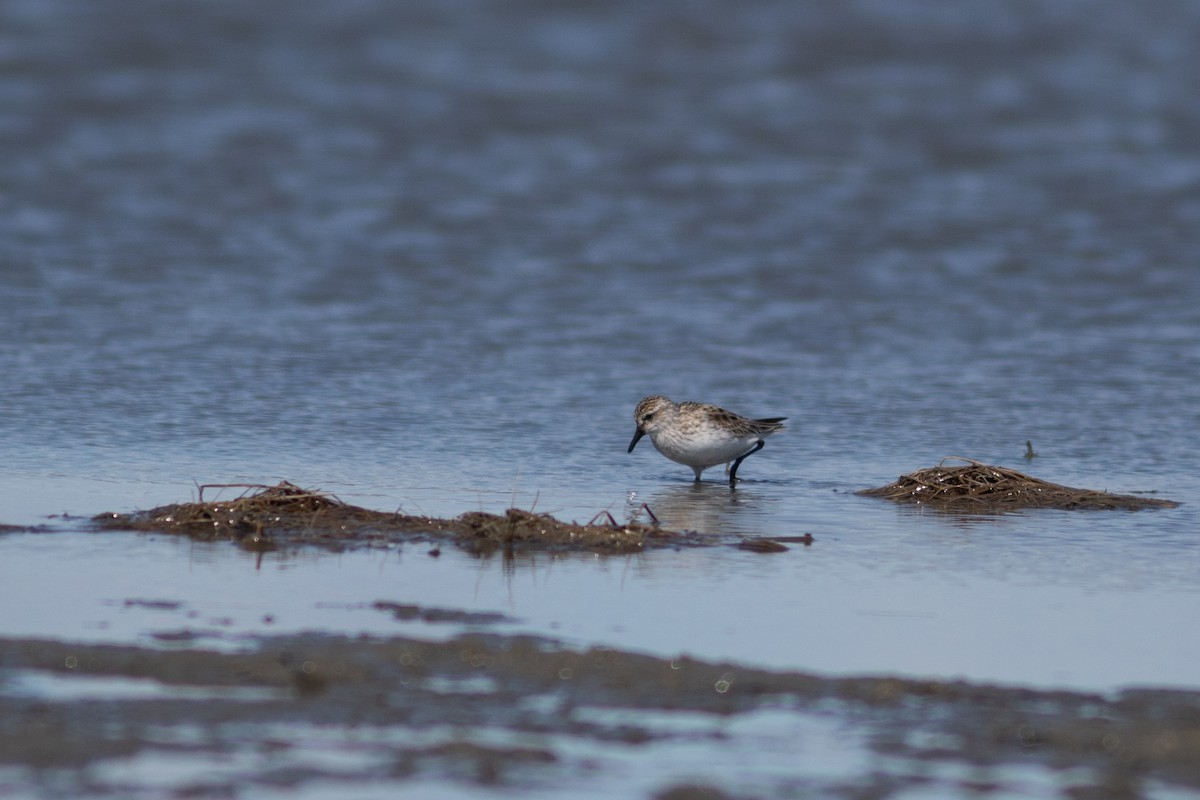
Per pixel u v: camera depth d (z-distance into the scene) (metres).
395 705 8.66
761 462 16.69
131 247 27.41
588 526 12.90
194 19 47.22
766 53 45.00
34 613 10.33
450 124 37.69
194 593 10.91
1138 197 32.06
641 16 48.81
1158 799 7.68
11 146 34.25
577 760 8.02
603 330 23.00
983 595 11.42
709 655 9.81
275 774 7.71
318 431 17.28
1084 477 16.02
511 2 49.84
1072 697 9.07
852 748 8.24
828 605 11.05
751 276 26.45
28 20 45.88
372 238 28.64
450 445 16.91
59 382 19.08
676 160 34.88
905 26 47.72
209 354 20.84
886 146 36.25
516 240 28.67
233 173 33.06
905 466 16.52
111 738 8.04
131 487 14.47
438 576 11.55
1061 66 43.59
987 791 7.74
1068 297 25.19
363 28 47.19
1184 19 48.66
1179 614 10.98
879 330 23.20
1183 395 19.62
